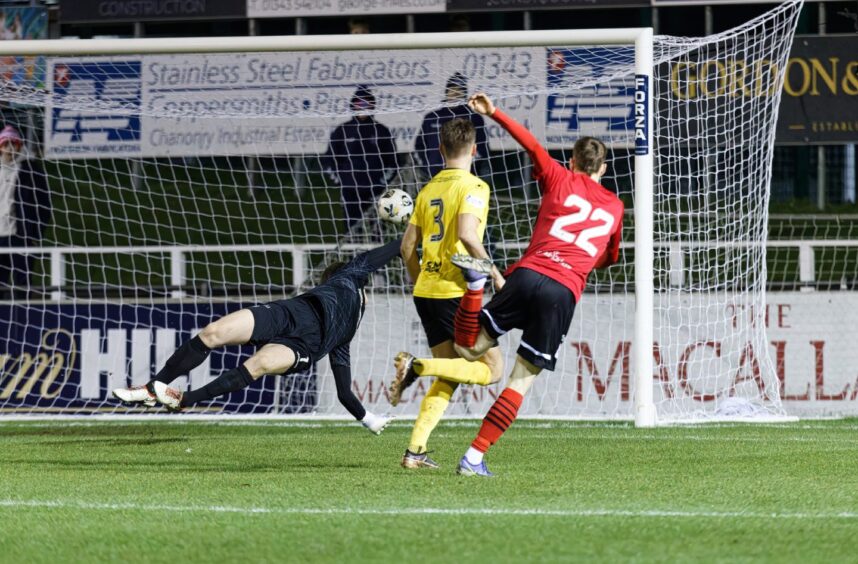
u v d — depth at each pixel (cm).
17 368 4075
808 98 4866
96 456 2694
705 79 4056
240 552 1470
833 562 1394
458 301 2308
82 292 4478
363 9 5334
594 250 2119
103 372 4044
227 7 5431
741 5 5294
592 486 2047
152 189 5481
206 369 4025
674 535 1560
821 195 5391
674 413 3784
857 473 2261
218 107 4756
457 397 3938
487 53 4378
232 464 2498
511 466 2397
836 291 3959
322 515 1734
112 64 4772
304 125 4788
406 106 4472
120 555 1462
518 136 2130
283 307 2552
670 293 3903
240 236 5306
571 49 4344
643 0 5188
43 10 5453
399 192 2850
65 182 5556
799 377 3944
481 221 2236
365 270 2669
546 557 1419
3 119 4716
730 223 4397
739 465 2403
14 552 1486
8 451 2825
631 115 4394
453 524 1644
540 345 2125
